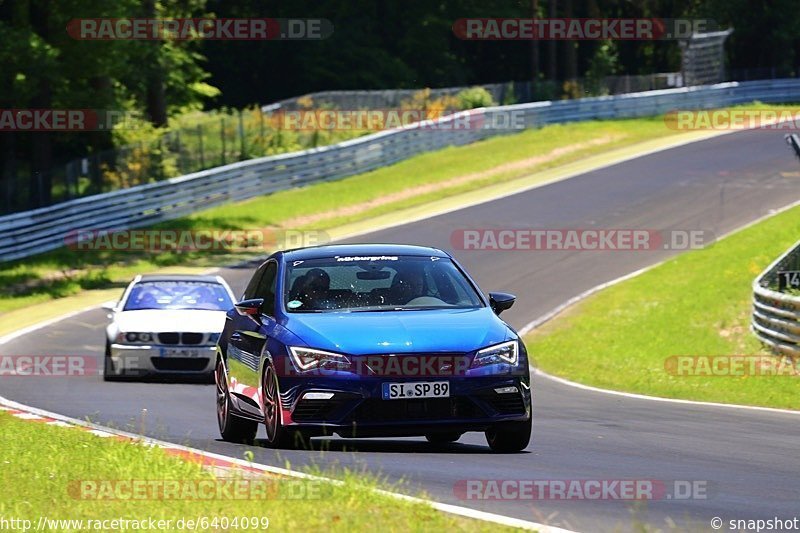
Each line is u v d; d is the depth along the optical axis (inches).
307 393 1318.9
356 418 1311.5
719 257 4350.4
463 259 4630.9
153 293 2748.5
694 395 2410.2
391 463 1285.7
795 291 2992.1
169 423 1793.8
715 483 1171.3
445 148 7549.2
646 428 1722.4
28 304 4082.2
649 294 3897.6
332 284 1462.8
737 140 7327.8
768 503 1061.8
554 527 920.3
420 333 1344.7
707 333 3245.6
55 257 4872.0
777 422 1830.7
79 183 5526.6
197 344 2559.1
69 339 3368.6
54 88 5846.5
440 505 1002.1
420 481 1157.1
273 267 1539.1
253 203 6092.5
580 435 1615.4
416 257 1519.4
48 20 5629.9
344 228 5447.8
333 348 1328.7
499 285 4210.1
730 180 6013.8
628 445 1499.8
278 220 5698.8
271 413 1379.2
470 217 5472.4
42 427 1584.6
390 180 6683.1
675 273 4212.6
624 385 2652.6
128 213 5383.9
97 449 1317.7
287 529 896.3
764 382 2492.6
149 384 2527.1
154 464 1202.6
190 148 6309.1
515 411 1350.9
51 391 2337.6
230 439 1571.1
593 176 6387.8
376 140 7042.3
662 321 3462.1
